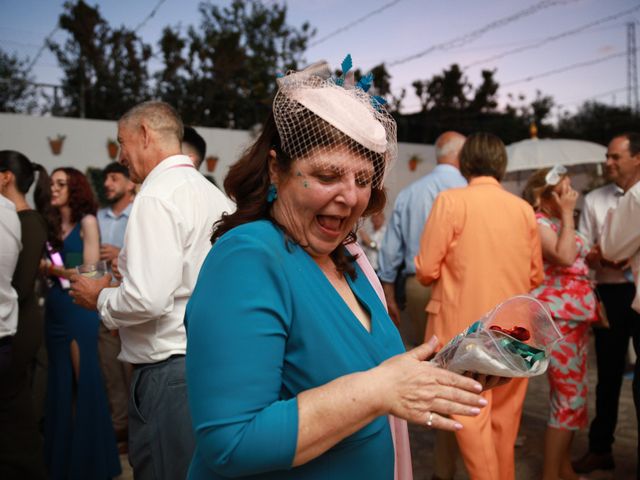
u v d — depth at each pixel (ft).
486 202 8.79
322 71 3.94
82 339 9.96
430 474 10.84
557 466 9.86
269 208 4.05
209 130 34.81
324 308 3.75
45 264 10.62
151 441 6.81
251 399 3.32
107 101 51.31
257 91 55.93
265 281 3.52
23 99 40.73
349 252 4.67
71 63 51.01
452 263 8.91
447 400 3.39
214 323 3.40
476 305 8.66
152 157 7.42
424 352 3.57
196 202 7.04
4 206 8.39
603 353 10.86
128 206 13.52
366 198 3.83
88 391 9.92
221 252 3.61
